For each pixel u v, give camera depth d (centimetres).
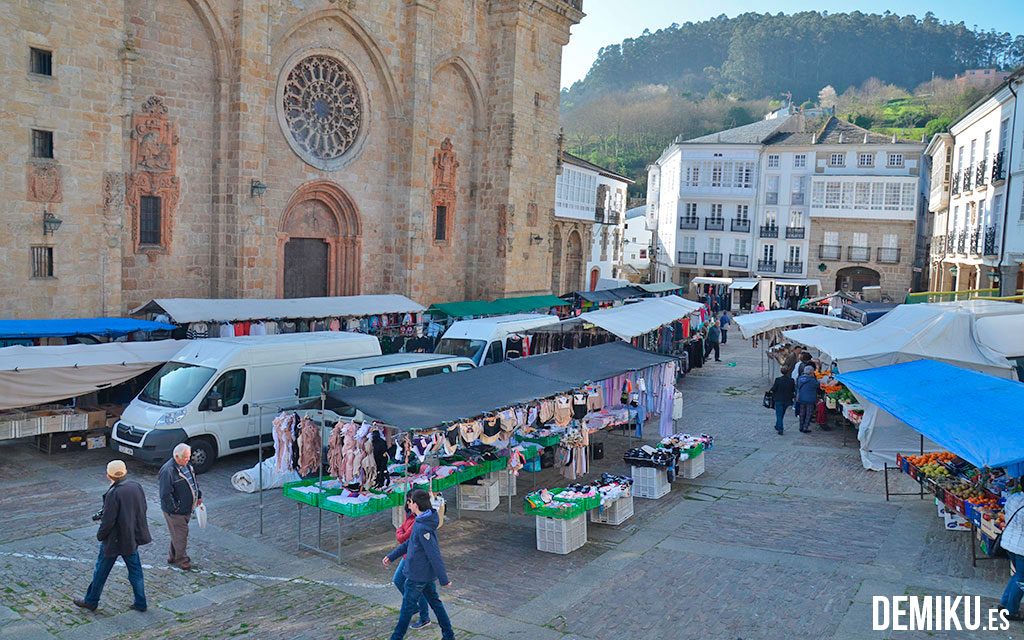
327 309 2581
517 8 3450
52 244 2081
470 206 3588
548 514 1316
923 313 2141
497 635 1023
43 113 2045
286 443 1441
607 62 19325
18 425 1734
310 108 2850
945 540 1368
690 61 18500
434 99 3325
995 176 3844
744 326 3053
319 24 2822
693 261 6912
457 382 1507
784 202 6612
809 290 6300
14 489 1570
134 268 2369
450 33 3322
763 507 1570
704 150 6806
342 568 1242
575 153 12850
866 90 15688
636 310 2914
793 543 1362
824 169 6500
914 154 6262
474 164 3569
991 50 17688
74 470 1709
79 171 2127
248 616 1061
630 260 8962
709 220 6838
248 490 1611
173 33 2403
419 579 948
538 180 3753
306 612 1078
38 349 1767
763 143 6650
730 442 2148
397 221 3150
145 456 1664
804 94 16925
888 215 6291
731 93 16862
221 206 2530
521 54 3528
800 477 1797
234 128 2498
